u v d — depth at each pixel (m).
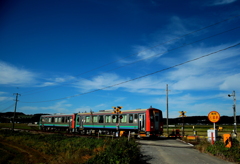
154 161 11.41
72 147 17.50
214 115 16.80
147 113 23.91
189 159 11.98
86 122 32.84
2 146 19.72
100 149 15.48
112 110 28.23
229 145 13.66
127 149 11.12
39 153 16.31
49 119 44.75
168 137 28.39
